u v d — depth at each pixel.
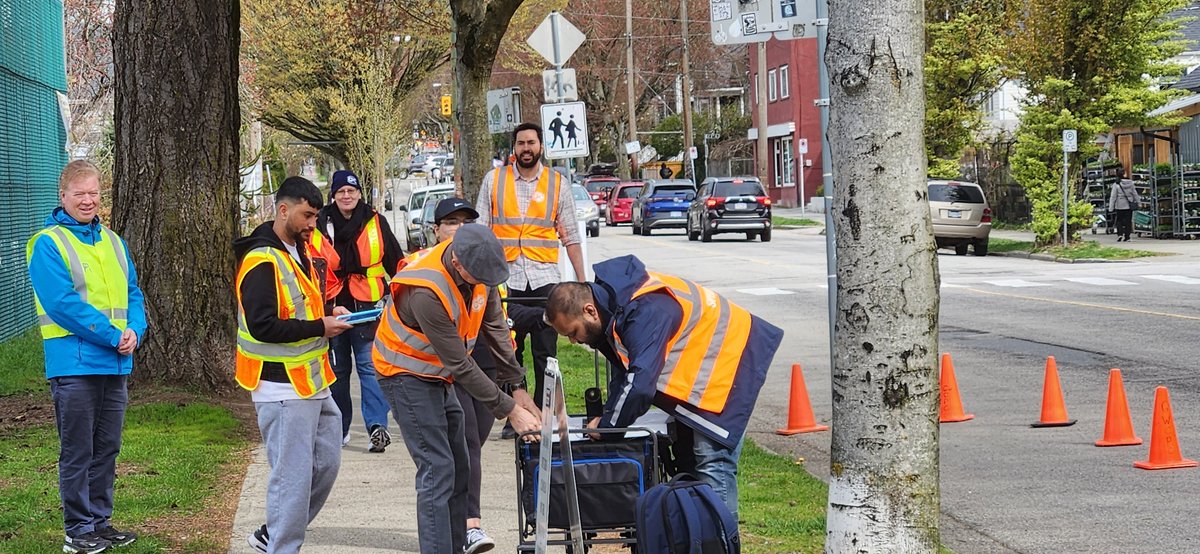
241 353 6.16
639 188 53.47
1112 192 33.59
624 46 67.69
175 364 11.98
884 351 4.88
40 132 19.69
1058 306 18.95
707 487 5.32
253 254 6.04
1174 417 10.84
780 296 22.16
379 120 38.56
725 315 6.14
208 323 12.16
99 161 27.33
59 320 6.59
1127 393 11.98
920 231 4.88
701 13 70.06
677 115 75.31
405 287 5.98
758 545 6.95
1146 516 7.79
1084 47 30.34
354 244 9.88
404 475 8.95
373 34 33.00
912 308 4.87
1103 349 14.66
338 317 6.16
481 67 14.30
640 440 5.81
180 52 12.02
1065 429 10.58
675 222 44.12
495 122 16.59
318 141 42.66
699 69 73.75
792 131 60.66
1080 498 8.30
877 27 4.80
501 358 6.52
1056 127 30.47
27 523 7.30
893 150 4.83
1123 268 25.69
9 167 17.42
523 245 9.78
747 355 6.14
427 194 37.41
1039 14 30.28
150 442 9.75
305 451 6.14
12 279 17.50
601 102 69.62
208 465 9.00
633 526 5.76
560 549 6.80
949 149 39.97
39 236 6.68
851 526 4.96
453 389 6.56
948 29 38.34
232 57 12.41
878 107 4.81
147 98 12.01
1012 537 7.41
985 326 17.09
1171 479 8.76
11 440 9.86
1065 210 30.44
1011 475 9.02
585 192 43.06
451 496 6.23
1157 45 31.19
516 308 9.60
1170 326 16.19
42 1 20.14
